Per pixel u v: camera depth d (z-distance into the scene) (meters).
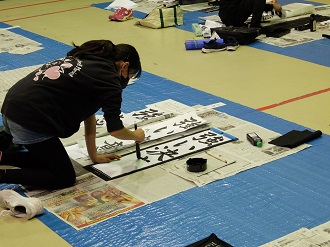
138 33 7.36
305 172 3.71
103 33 7.44
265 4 7.03
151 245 3.04
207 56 6.25
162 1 9.08
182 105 4.84
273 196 3.46
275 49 6.38
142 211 3.33
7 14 8.81
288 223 3.18
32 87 3.41
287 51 6.30
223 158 3.87
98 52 3.48
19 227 3.24
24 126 3.38
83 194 3.53
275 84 5.30
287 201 3.40
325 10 8.07
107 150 4.00
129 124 4.37
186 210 3.34
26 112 3.37
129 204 3.40
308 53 6.21
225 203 3.40
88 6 9.12
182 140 4.13
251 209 3.33
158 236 3.11
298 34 6.91
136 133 3.61
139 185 3.61
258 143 4.02
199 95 5.09
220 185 3.58
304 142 4.08
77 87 3.39
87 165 3.86
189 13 8.26
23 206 3.33
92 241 3.09
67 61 3.49
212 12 8.26
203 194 3.49
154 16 7.57
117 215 3.30
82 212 3.35
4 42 7.16
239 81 5.42
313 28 7.01
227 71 5.73
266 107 4.76
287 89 5.17
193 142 4.10
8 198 3.37
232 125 4.39
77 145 4.16
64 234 3.16
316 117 4.54
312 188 3.53
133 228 3.19
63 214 3.33
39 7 9.20
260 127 4.34
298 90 5.14
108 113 3.40
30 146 3.46
